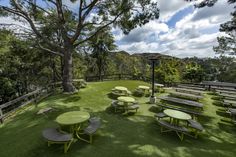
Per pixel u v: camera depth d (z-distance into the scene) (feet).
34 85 61.87
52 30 44.42
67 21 40.06
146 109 27.73
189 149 15.55
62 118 16.66
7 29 35.12
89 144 15.72
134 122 21.85
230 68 81.56
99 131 18.79
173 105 30.14
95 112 25.50
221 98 35.50
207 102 33.42
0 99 47.91
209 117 24.79
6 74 46.21
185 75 62.85
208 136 18.56
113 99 33.88
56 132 15.31
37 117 22.62
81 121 15.89
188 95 31.71
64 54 36.45
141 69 115.14
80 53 62.49
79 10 33.37
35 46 36.35
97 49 86.74
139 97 36.27
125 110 25.95
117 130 19.20
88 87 44.01
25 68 51.83
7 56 43.78
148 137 17.63
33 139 16.58
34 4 33.50
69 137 14.37
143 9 32.86
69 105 28.30
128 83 51.70
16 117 23.30
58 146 15.28
